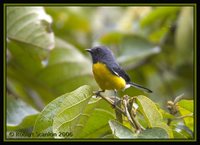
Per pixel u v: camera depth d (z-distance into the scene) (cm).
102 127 742
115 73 1039
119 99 689
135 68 1423
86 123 701
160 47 1413
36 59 1103
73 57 1212
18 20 1086
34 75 1205
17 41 1091
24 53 1164
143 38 1413
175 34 1335
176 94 1429
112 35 1441
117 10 1728
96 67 1049
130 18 1566
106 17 1723
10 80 1199
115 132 595
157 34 1431
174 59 1427
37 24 1086
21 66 1189
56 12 1452
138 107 684
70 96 654
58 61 1208
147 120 643
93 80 1212
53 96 1216
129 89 1289
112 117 727
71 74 1207
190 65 1408
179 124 780
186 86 1435
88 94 668
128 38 1412
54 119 650
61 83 1212
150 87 1431
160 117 636
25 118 895
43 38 1085
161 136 587
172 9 1373
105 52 1077
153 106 638
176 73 1437
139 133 594
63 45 1227
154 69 1448
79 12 1548
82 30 1585
